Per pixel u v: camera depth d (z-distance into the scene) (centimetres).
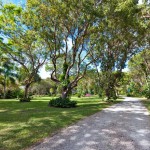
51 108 1983
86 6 1750
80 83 5853
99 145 725
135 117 1380
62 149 681
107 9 1805
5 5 2452
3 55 3375
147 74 4347
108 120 1245
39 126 1036
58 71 3312
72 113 1547
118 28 2203
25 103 2750
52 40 2159
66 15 1903
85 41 2236
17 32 2631
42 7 1922
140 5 1375
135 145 729
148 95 4078
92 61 2448
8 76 4669
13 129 962
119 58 2898
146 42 2653
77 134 884
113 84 2997
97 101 3103
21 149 688
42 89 7544
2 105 2375
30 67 3422
